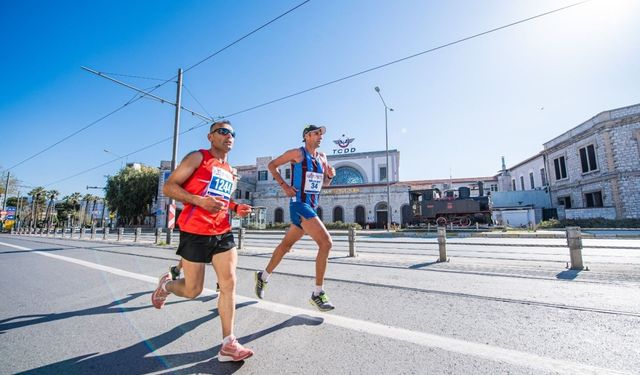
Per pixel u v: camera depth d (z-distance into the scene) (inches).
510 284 173.9
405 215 1298.0
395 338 102.1
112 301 155.8
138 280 207.5
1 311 142.0
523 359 86.4
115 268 261.3
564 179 1157.7
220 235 96.4
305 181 129.6
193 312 134.4
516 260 270.2
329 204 1417.3
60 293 175.5
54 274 238.1
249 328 113.1
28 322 126.1
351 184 1578.5
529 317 120.4
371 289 167.6
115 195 1745.8
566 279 183.5
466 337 102.3
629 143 885.8
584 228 791.7
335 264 258.8
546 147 1263.5
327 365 84.5
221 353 87.1
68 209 2583.7
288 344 98.7
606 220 828.6
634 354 88.5
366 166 1636.3
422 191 980.6
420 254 335.9
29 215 2576.3
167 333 111.1
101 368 85.8
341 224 1200.2
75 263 297.6
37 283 205.3
